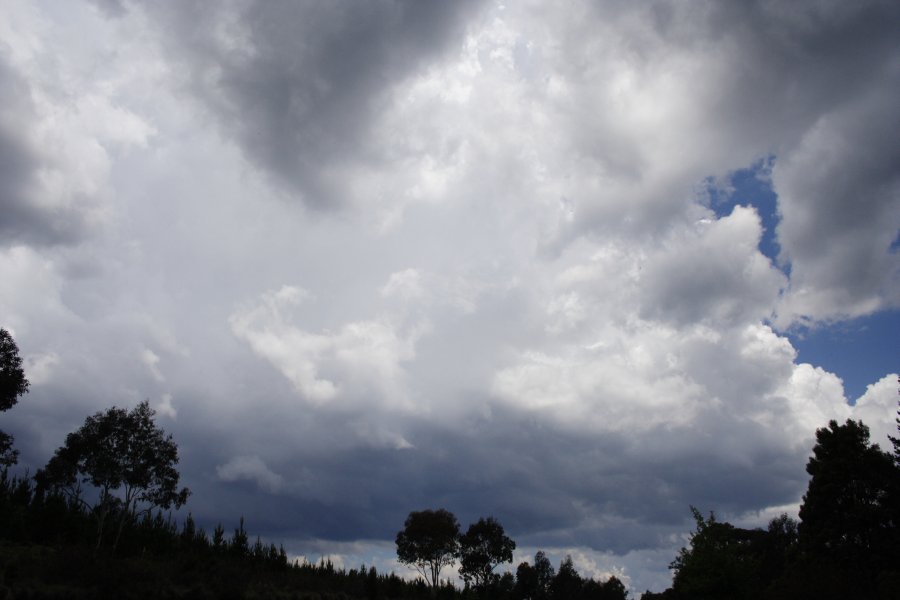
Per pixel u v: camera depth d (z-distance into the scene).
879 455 48.53
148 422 55.38
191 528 73.62
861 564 45.12
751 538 73.94
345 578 74.56
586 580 128.88
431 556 88.25
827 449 52.06
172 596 44.19
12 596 35.59
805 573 41.41
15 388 40.56
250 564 69.06
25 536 53.38
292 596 56.88
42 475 60.78
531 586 122.06
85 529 57.41
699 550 38.47
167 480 54.81
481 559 93.25
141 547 61.78
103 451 52.72
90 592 39.41
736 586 37.31
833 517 47.91
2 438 42.75
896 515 45.41
